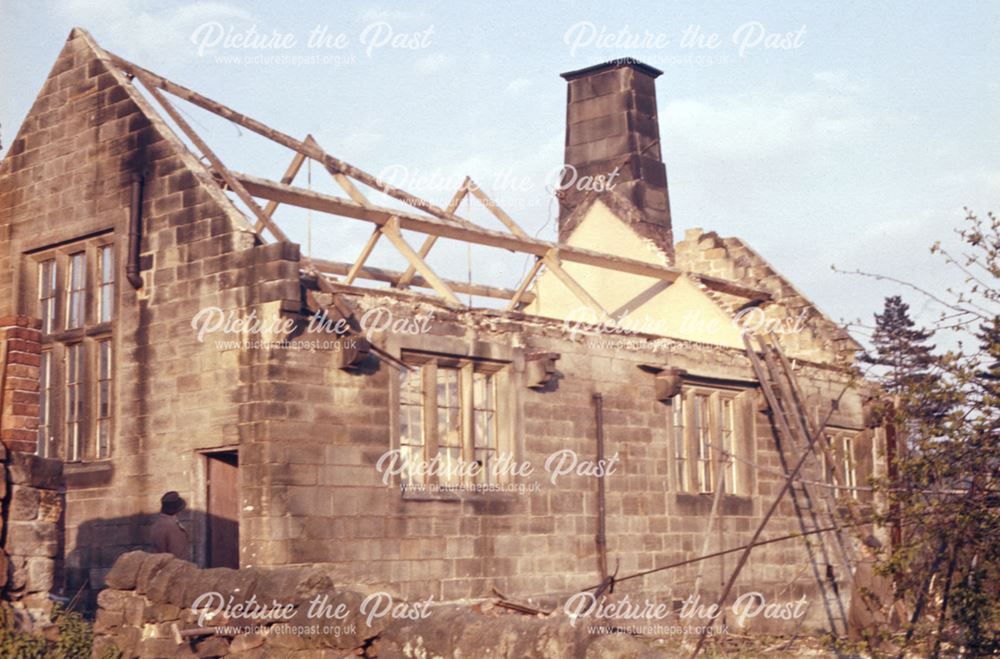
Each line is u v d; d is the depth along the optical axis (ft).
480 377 59.31
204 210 54.60
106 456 58.34
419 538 54.13
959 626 38.91
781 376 76.74
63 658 39.73
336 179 63.72
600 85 91.97
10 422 39.88
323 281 51.93
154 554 41.34
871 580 57.21
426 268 58.95
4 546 38.93
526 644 31.27
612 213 85.40
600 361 64.54
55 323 61.57
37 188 62.80
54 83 62.80
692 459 69.97
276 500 49.44
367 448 52.75
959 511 36.96
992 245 37.35
